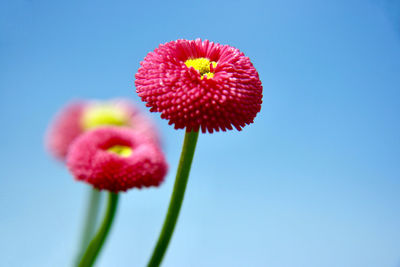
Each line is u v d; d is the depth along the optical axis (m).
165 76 0.21
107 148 0.26
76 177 0.25
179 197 0.23
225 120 0.21
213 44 0.23
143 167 0.25
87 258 0.25
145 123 0.45
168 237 0.23
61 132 0.43
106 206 0.26
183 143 0.23
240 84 0.22
